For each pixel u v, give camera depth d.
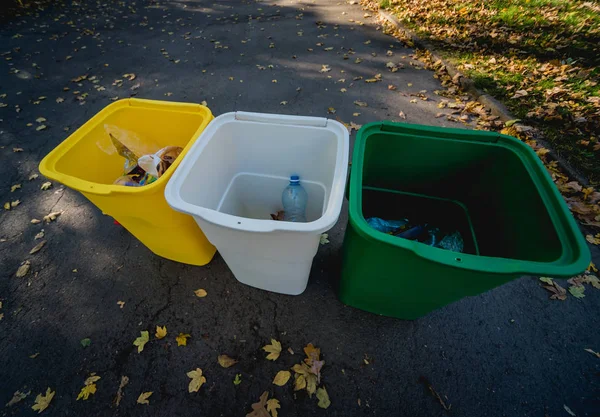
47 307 1.77
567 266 0.89
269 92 3.65
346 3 6.12
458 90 3.42
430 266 1.03
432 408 1.41
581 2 4.55
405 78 3.72
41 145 2.98
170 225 1.45
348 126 3.04
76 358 1.57
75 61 4.53
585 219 2.05
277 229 1.01
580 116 2.69
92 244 2.09
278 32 5.14
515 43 3.87
